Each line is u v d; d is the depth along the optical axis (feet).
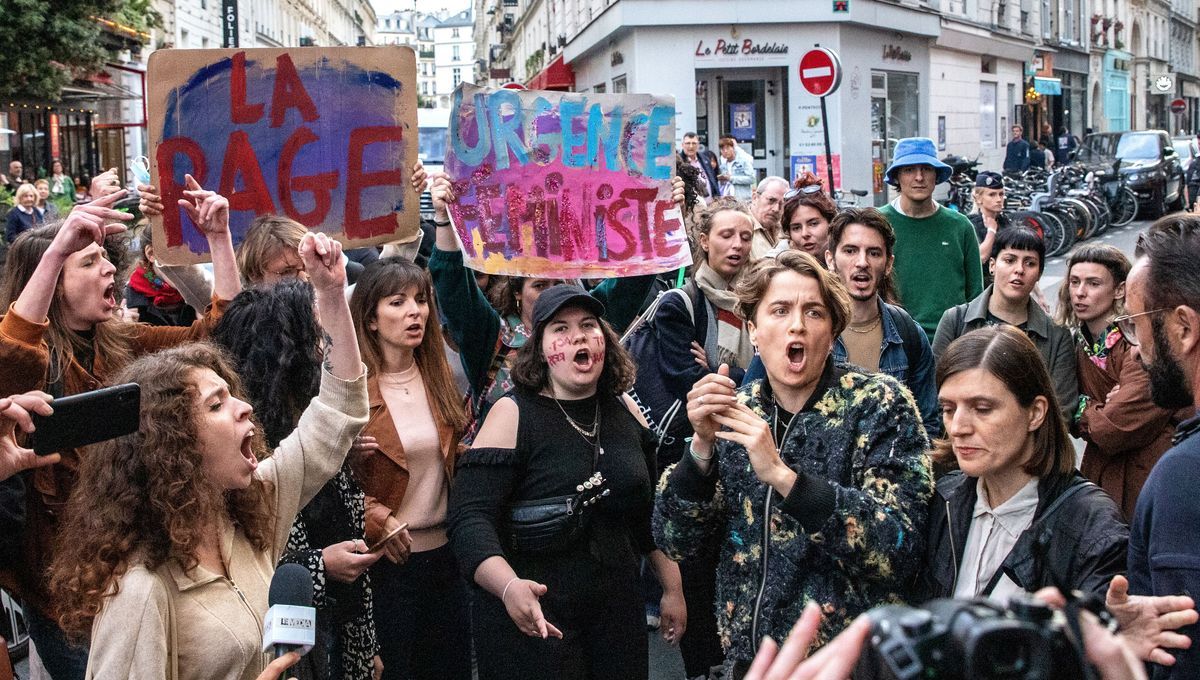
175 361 8.98
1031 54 126.21
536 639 12.03
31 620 11.57
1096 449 13.80
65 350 12.28
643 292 17.52
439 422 14.06
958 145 104.73
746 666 10.00
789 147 77.10
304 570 7.64
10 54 69.97
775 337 10.20
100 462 8.68
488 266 16.16
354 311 13.92
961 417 9.03
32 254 12.42
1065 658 3.17
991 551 9.19
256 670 8.91
